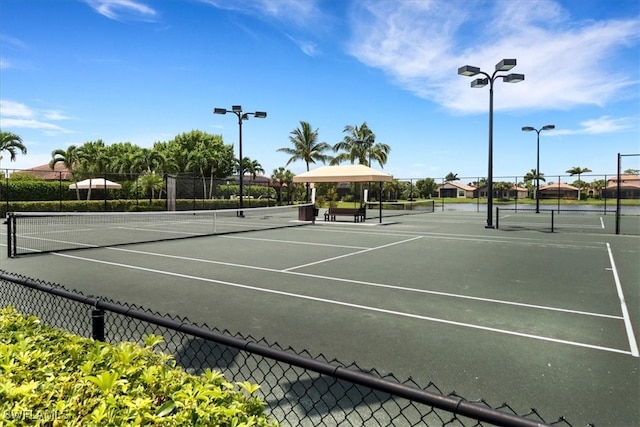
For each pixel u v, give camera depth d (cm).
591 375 394
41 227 2066
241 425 186
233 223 2338
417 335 504
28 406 205
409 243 1417
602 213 3359
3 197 2966
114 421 190
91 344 295
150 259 1064
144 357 273
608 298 681
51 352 280
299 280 814
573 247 1314
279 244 1388
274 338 493
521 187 6944
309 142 4850
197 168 5219
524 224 2266
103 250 1233
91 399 212
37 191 3247
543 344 475
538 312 602
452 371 403
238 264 995
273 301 659
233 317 576
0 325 329
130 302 650
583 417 320
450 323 552
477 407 164
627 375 394
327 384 369
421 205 4444
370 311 605
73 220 2594
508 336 502
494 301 662
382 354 445
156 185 3450
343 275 863
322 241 1470
